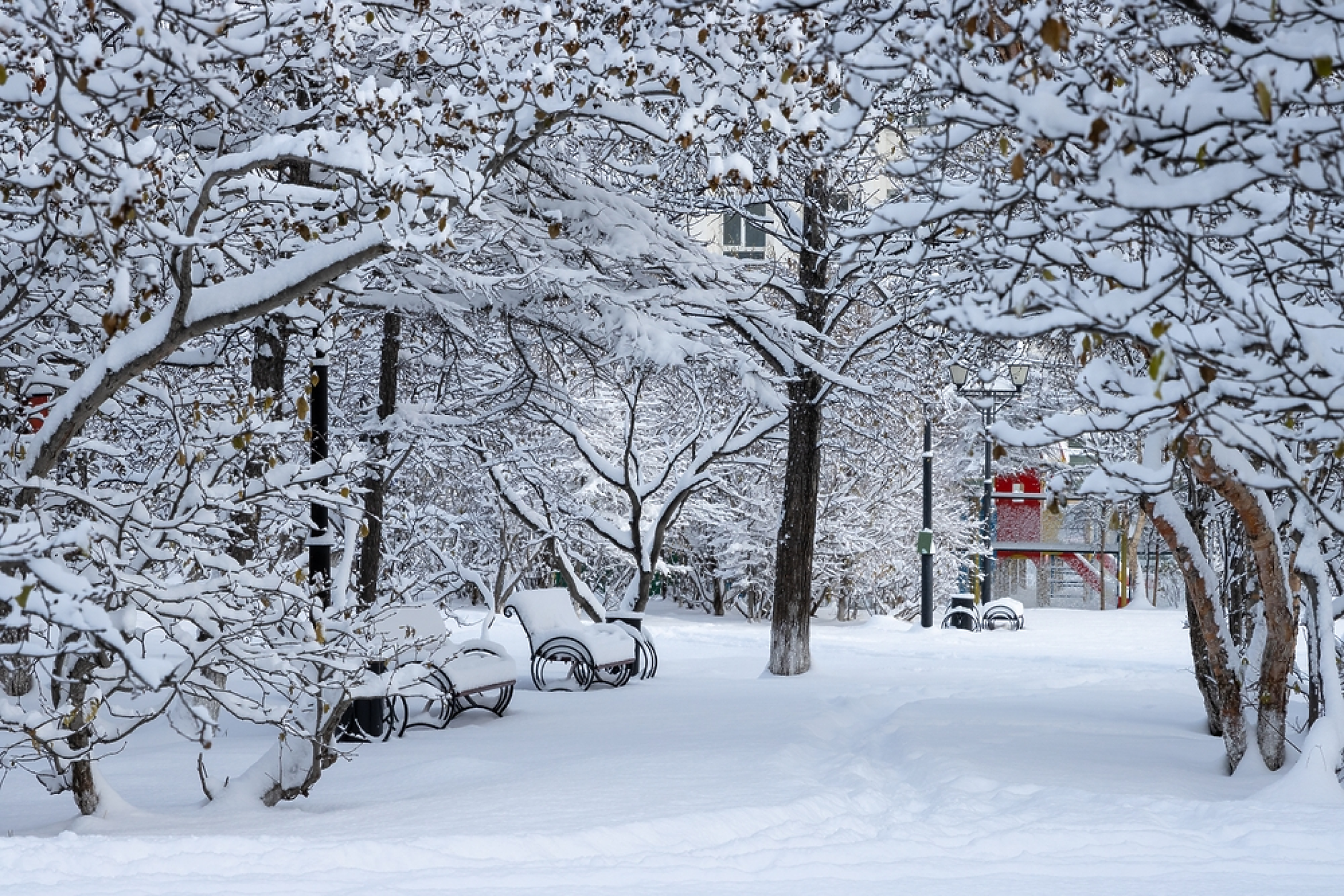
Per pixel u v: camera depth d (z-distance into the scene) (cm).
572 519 2136
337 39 766
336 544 1079
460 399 1755
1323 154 446
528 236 1263
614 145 1319
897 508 3391
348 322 1489
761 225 1834
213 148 1140
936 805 825
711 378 1747
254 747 1163
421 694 1192
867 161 1772
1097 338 561
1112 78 552
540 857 647
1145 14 506
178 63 613
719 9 902
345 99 795
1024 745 1052
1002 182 661
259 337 1191
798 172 1723
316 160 735
